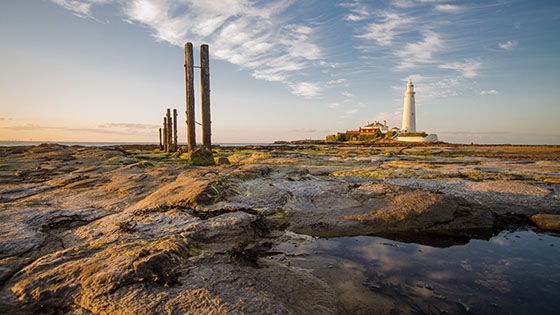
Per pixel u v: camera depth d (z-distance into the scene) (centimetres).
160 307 254
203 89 1430
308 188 765
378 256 435
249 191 720
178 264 342
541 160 2041
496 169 1373
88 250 375
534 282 352
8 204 616
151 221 492
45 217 518
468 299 312
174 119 3094
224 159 1463
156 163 1591
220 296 274
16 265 334
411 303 303
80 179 927
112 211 594
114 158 1694
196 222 488
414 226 568
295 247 468
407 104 9850
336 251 453
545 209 672
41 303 268
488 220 586
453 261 417
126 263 323
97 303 263
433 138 8912
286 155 2181
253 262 379
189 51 1412
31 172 1180
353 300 307
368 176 1209
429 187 880
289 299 293
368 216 593
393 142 8894
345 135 11512
